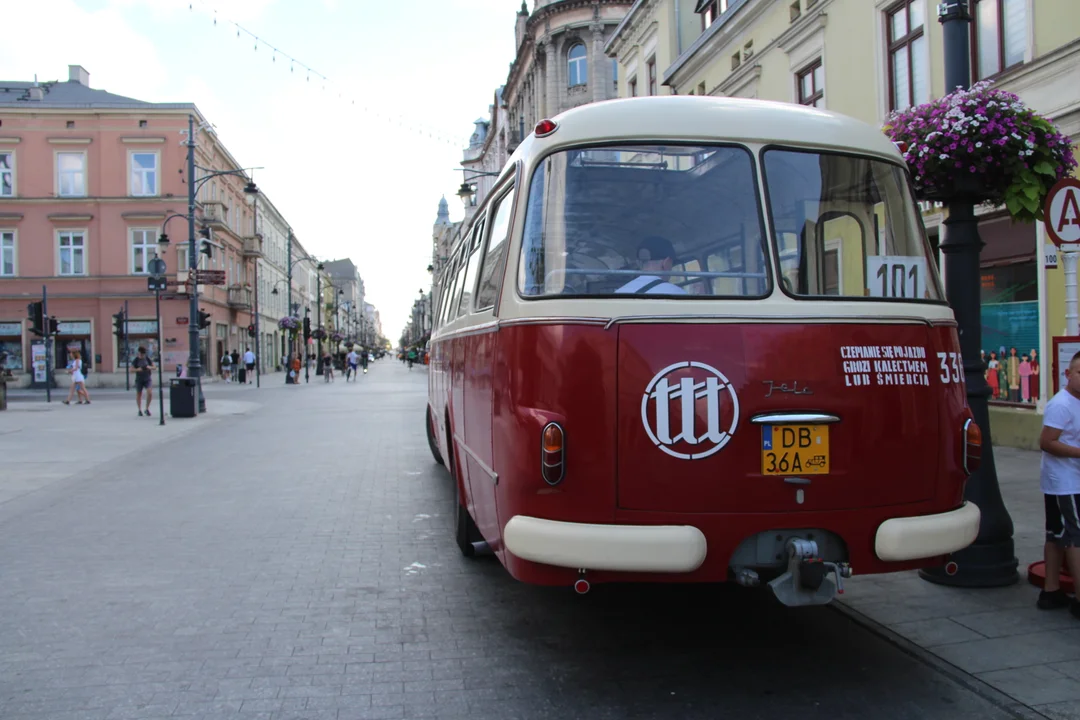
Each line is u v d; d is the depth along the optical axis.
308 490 9.67
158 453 13.20
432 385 9.87
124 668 4.32
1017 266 11.46
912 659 4.38
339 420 19.44
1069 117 10.34
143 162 42.53
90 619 5.11
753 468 3.69
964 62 5.68
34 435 15.77
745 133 4.03
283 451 13.40
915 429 3.89
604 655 4.48
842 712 3.76
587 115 4.08
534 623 5.02
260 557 6.61
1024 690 3.93
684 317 3.70
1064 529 4.82
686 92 22.84
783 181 4.01
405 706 3.84
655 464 3.65
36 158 41.94
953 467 4.01
